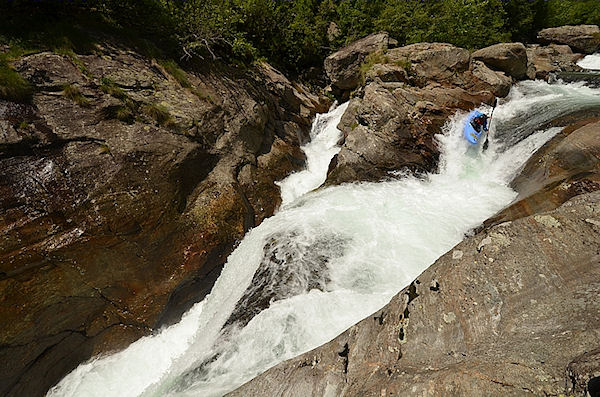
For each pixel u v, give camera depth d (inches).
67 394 185.9
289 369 120.3
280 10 594.6
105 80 263.6
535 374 75.8
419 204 267.9
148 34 353.7
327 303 188.9
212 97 339.3
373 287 196.7
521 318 97.0
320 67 637.9
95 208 208.2
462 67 395.5
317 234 247.9
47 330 181.8
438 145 334.0
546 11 894.4
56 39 265.0
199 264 238.7
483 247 120.6
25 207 187.2
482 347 93.5
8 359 167.8
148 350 210.4
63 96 237.6
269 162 350.3
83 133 228.7
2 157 191.9
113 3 332.8
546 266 108.0
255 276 232.1
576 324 86.9
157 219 231.5
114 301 205.2
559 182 208.8
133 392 190.9
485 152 312.8
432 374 87.7
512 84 422.9
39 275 179.5
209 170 287.7
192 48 370.0
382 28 578.2
